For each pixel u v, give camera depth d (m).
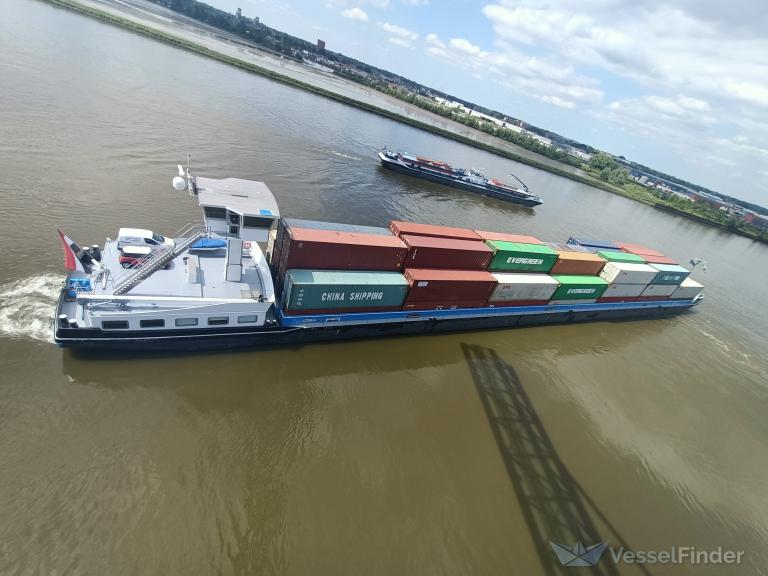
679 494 27.58
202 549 17.44
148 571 16.36
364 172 75.69
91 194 40.72
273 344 28.84
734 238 153.25
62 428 20.28
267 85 122.31
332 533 19.31
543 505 23.75
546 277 39.56
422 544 19.95
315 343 30.48
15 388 21.31
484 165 126.38
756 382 45.69
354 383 28.39
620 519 24.39
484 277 34.84
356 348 31.66
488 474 24.70
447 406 28.94
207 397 24.14
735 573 23.22
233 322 26.11
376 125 125.88
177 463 20.33
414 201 69.94
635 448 30.41
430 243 33.38
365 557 18.77
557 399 32.88
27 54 73.12
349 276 28.98
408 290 31.12
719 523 26.31
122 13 155.25
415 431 26.17
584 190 146.75
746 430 36.91
